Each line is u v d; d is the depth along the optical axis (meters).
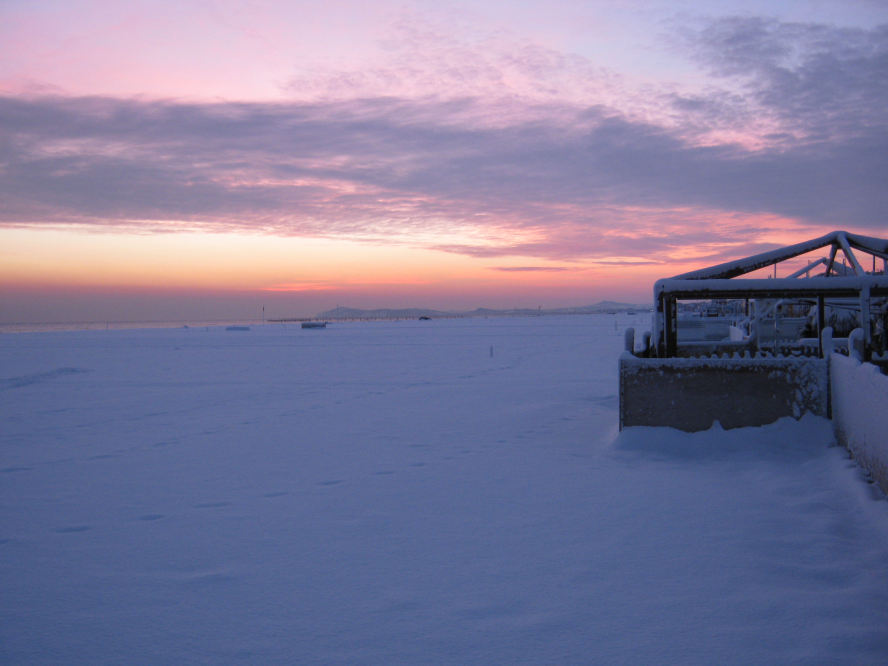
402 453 8.61
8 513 6.02
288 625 3.54
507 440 9.44
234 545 4.98
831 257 11.08
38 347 50.09
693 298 8.84
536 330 74.12
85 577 4.36
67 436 10.61
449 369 23.66
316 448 9.16
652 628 3.34
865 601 3.59
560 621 3.47
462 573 4.24
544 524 5.26
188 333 90.38
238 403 14.84
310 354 35.59
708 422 8.25
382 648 3.23
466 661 3.07
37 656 3.25
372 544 4.90
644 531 4.97
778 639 3.18
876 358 8.12
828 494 5.85
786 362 8.12
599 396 14.38
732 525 5.03
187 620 3.64
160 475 7.61
